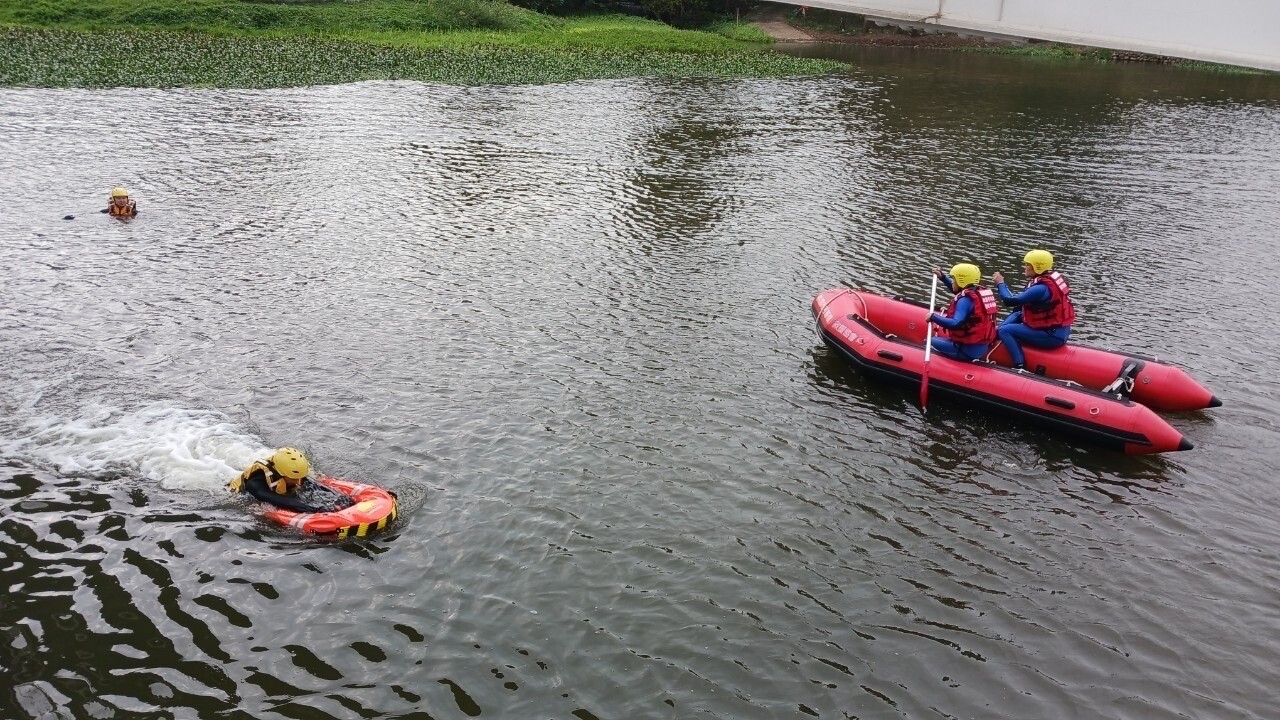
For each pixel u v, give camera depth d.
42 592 8.12
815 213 19.53
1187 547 9.30
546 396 11.71
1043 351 12.23
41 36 32.84
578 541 9.08
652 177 21.89
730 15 53.53
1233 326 14.27
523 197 19.98
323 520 8.91
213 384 11.59
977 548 9.23
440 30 41.38
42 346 12.34
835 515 9.68
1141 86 36.19
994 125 28.52
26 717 6.91
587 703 7.25
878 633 8.09
